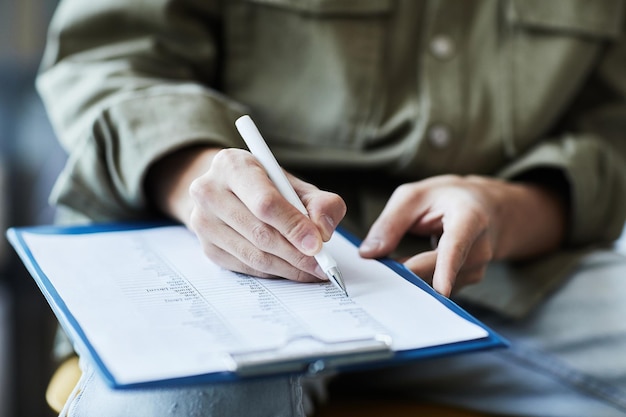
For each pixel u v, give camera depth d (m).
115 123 0.75
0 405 1.42
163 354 0.44
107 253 0.61
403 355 0.44
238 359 0.41
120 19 0.90
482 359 0.81
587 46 0.97
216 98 0.78
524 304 0.81
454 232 0.60
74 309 0.50
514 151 0.91
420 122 0.88
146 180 0.74
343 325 0.48
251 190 0.53
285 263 0.55
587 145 0.92
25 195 1.40
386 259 0.61
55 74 0.89
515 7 0.94
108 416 0.54
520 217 0.78
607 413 0.76
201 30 0.92
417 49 0.92
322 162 0.87
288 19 0.90
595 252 0.86
